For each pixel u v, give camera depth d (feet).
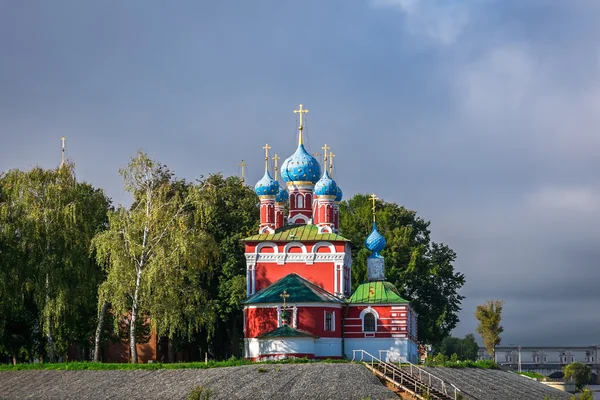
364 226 421.59
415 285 398.01
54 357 315.17
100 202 312.50
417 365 290.56
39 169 303.68
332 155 387.55
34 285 295.07
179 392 251.39
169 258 290.15
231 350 367.66
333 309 314.76
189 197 304.71
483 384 282.15
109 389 260.01
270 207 343.26
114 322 309.63
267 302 312.29
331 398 239.30
